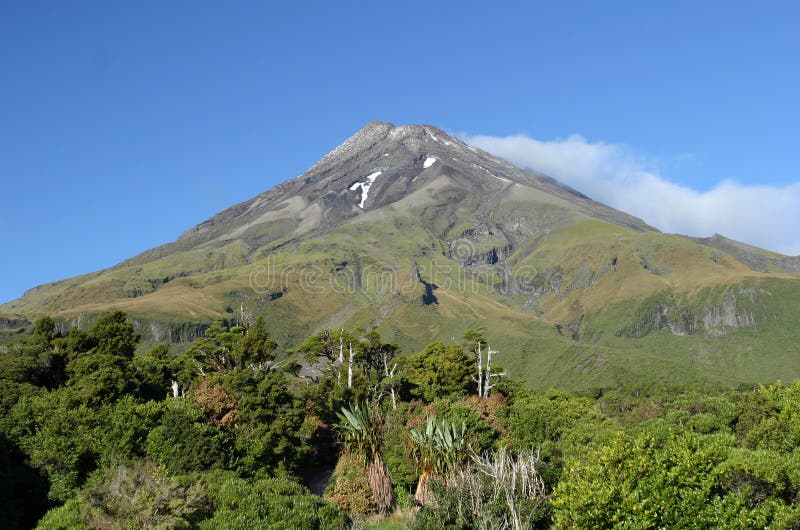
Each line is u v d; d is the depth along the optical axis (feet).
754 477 81.92
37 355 158.40
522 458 90.89
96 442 115.24
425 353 231.50
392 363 232.73
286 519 91.35
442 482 99.60
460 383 204.33
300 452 139.54
